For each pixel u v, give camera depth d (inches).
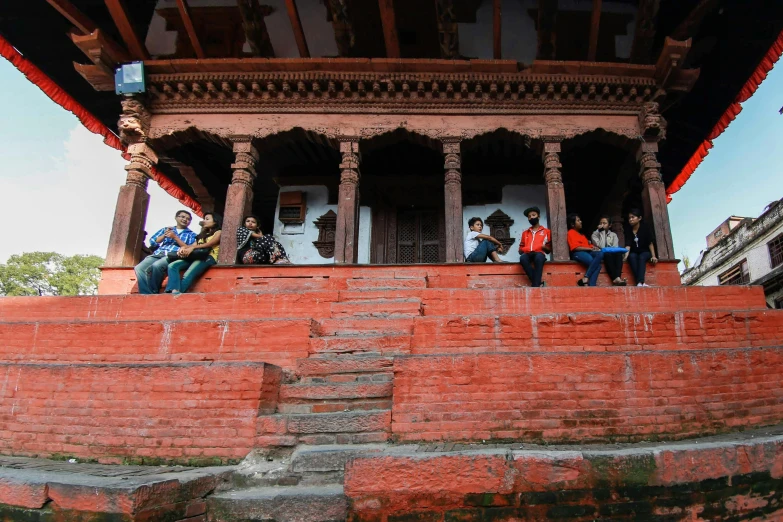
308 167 518.9
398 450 161.3
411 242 522.3
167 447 178.1
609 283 343.6
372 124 408.5
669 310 292.5
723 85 471.2
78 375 192.5
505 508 134.4
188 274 341.1
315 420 177.3
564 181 536.4
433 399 180.2
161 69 401.1
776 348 207.2
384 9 376.2
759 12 396.2
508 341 242.2
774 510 146.1
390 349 235.6
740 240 1018.7
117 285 363.3
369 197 521.7
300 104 412.5
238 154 403.2
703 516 138.6
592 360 185.8
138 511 121.5
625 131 404.8
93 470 161.6
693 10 387.5
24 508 131.1
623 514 135.6
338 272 352.5
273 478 157.2
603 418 180.1
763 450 149.2
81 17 398.0
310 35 456.8
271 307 290.7
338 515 138.1
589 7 459.2
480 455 137.8
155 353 243.4
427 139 412.5
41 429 189.3
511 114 408.5
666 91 404.2
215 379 183.8
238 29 461.4
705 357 194.7
